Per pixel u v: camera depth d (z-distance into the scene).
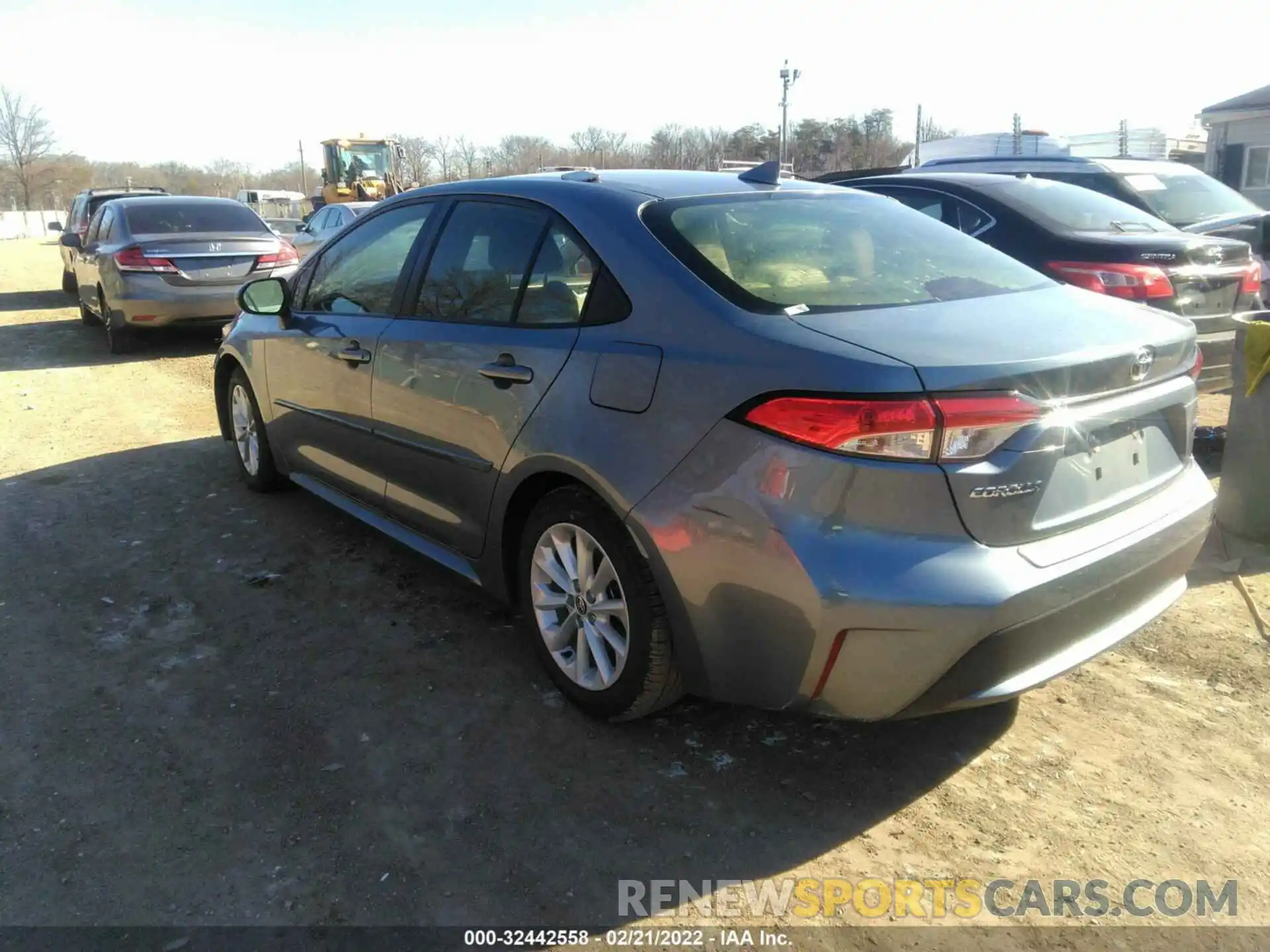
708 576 2.62
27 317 13.50
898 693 2.48
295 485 5.50
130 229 10.07
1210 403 7.54
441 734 3.15
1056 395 2.50
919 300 2.93
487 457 3.36
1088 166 9.27
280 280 4.59
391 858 2.59
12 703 3.32
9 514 5.17
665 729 3.19
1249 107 22.72
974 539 2.42
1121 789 2.88
